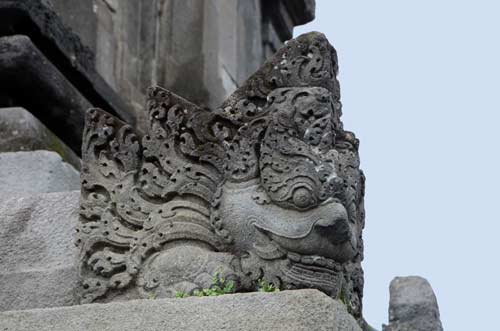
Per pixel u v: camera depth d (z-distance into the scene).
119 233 7.32
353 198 7.14
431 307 8.34
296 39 7.39
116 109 11.09
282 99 7.25
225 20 14.22
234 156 7.23
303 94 7.24
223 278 7.01
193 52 13.41
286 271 7.00
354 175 7.19
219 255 7.11
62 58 10.20
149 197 7.38
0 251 7.67
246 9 15.12
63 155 9.70
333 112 7.28
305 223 7.00
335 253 7.02
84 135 7.56
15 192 8.91
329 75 7.34
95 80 10.65
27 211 7.80
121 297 7.21
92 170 7.50
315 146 7.14
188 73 13.29
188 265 7.09
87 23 11.58
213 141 7.32
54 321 6.63
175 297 6.82
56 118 10.00
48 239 7.66
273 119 7.19
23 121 9.45
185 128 7.39
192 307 6.48
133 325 6.52
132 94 12.41
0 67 9.64
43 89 9.80
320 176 7.04
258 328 6.33
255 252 7.05
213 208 7.18
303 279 6.97
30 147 9.36
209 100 13.30
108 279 7.25
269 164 7.12
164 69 13.12
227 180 7.22
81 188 7.49
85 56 10.53
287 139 7.14
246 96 7.35
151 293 7.11
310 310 6.31
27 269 7.55
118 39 12.31
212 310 6.45
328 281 6.98
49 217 7.74
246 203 7.11
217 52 13.77
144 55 12.86
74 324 6.60
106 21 12.06
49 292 7.37
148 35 12.97
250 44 15.09
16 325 6.66
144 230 7.29
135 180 7.43
